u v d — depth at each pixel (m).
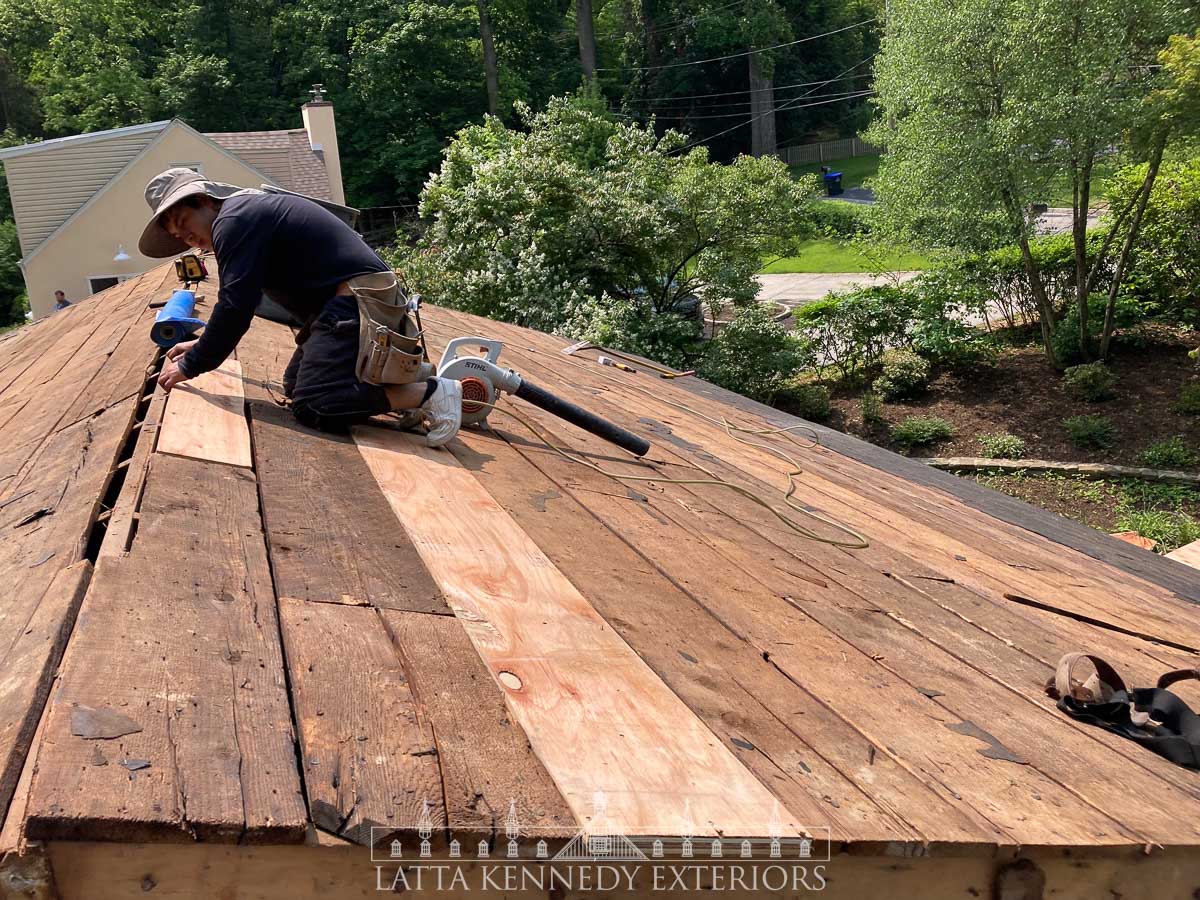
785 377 16.91
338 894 1.14
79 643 1.36
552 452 3.48
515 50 42.59
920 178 15.18
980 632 2.41
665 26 45.06
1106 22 13.58
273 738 1.25
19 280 30.86
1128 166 15.59
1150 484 13.03
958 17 13.98
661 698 1.63
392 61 37.25
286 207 2.91
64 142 23.05
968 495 4.66
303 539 2.04
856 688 1.86
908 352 17.38
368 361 2.93
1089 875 1.41
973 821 1.38
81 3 38.75
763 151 42.84
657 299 17.92
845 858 1.31
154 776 1.10
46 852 1.01
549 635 1.81
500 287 14.38
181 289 5.85
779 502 3.53
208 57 37.47
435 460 2.94
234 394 3.17
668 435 4.54
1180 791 1.63
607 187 15.80
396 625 1.70
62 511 2.15
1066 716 1.91
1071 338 16.16
